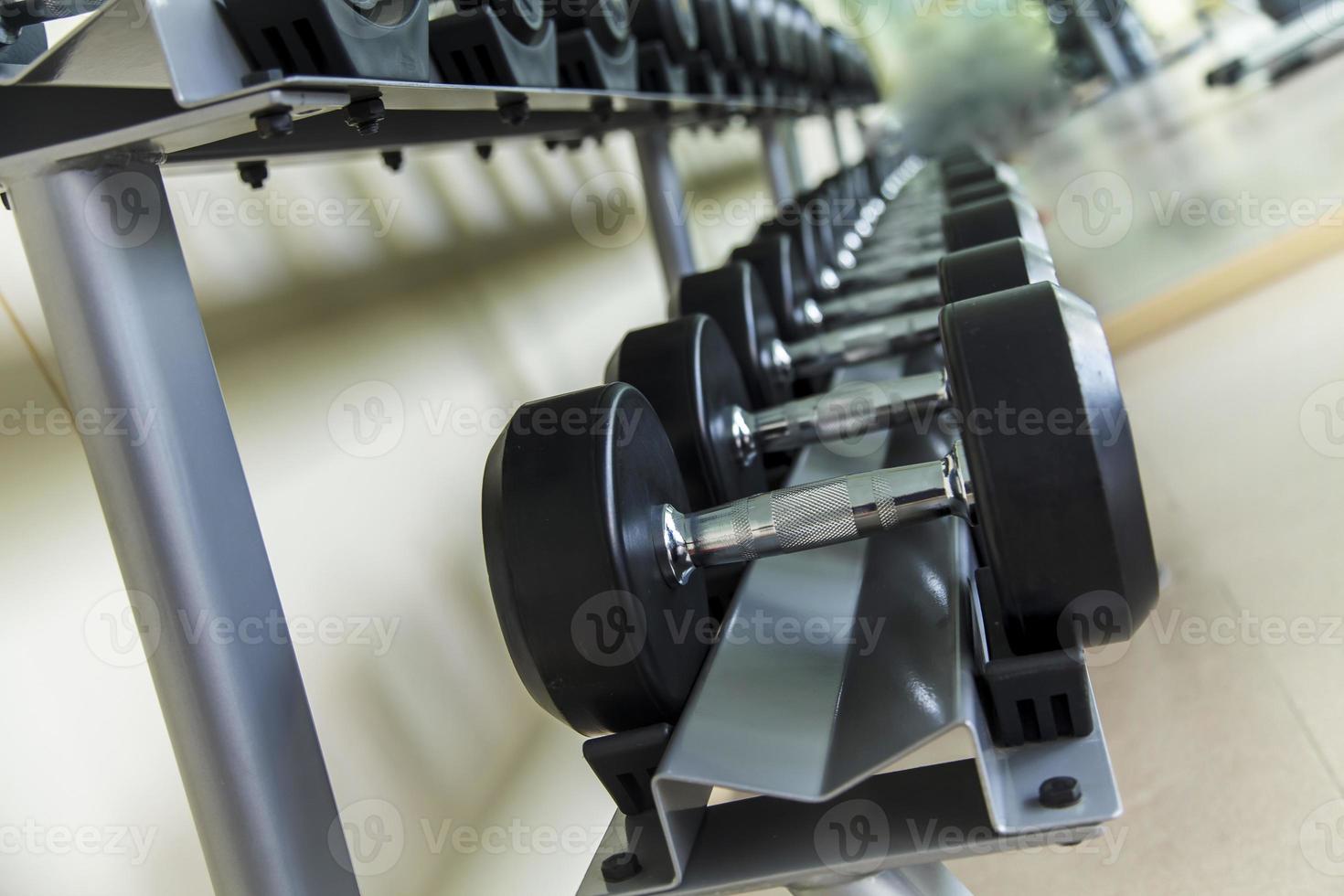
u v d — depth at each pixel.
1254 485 1.65
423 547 1.09
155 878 0.70
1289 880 0.90
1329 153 3.28
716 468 0.78
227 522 0.52
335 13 0.51
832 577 0.74
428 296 1.29
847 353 1.21
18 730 0.65
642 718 0.57
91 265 0.49
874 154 4.16
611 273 2.00
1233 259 2.68
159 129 0.47
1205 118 4.29
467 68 0.77
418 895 0.89
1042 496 0.51
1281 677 1.19
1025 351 0.52
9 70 0.53
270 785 0.52
